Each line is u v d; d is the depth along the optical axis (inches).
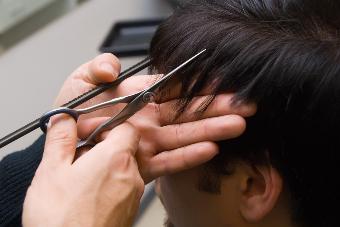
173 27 20.4
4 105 41.4
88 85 22.0
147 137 19.6
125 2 54.9
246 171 19.8
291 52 17.9
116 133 18.8
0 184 25.0
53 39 48.3
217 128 18.1
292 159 19.1
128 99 19.3
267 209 20.0
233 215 21.2
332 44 18.1
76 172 17.7
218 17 19.7
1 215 24.1
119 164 18.0
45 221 16.9
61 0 49.9
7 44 44.6
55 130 18.9
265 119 18.4
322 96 17.8
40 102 41.9
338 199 20.2
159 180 23.1
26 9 44.6
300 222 20.9
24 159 26.2
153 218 36.1
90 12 52.9
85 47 48.0
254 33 18.7
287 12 19.2
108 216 17.6
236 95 18.2
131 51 45.4
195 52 19.2
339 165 19.4
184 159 19.1
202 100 18.8
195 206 21.7
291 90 17.8
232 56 18.5
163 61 20.4
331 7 19.3
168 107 19.6
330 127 18.3
